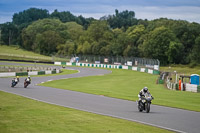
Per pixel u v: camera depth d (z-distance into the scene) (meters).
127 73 90.69
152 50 119.38
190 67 107.50
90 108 23.98
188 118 20.14
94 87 48.72
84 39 164.50
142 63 105.50
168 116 20.75
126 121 18.28
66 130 15.05
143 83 58.81
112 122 17.77
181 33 128.62
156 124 17.58
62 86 47.72
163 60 119.75
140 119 19.20
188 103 29.70
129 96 34.56
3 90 38.53
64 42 182.38
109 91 41.25
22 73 72.88
